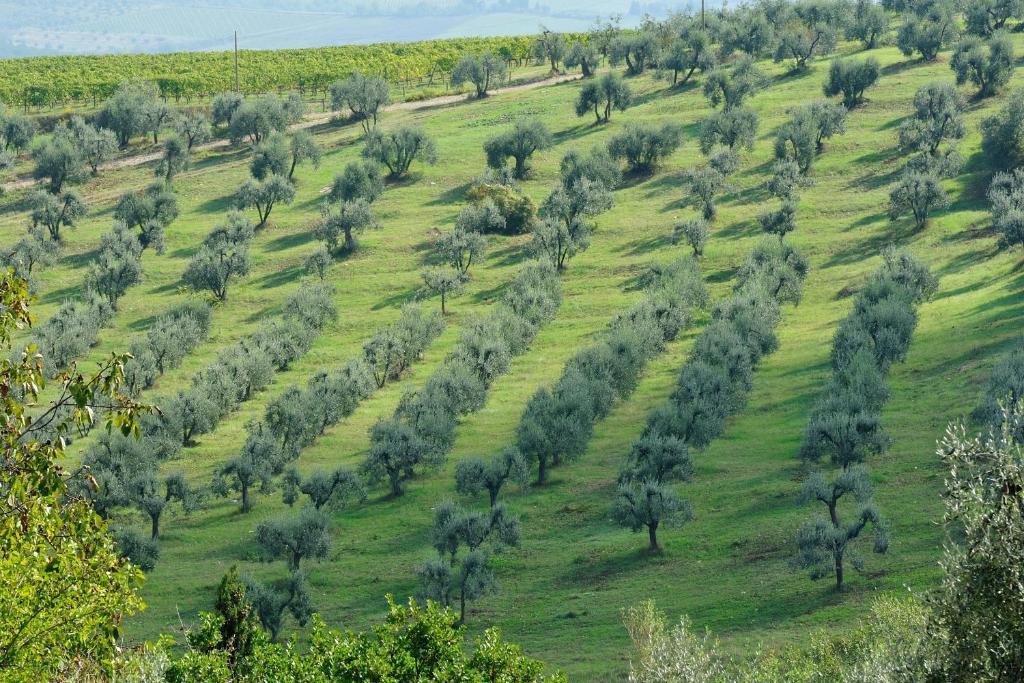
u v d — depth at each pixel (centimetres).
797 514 12681
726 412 15400
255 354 19950
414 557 13262
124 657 4275
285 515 13262
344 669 5294
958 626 4050
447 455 16062
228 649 5853
